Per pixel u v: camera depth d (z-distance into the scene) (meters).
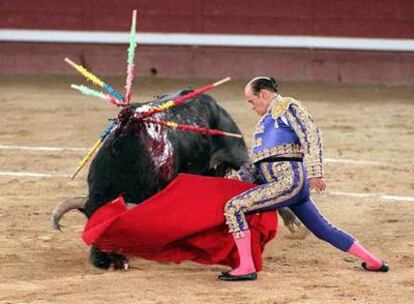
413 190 16.56
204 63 32.56
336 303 9.65
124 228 10.52
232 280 10.48
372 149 20.81
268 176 10.49
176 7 32.69
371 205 15.27
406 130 23.45
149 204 10.59
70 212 14.40
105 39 32.91
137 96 28.75
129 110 10.99
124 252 10.90
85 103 27.44
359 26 32.09
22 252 11.98
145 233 10.59
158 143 11.20
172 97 12.19
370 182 17.20
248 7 32.47
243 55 32.44
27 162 18.88
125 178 10.99
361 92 30.22
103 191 11.02
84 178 17.30
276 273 10.99
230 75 32.47
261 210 10.57
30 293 9.96
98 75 32.78
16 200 15.36
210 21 32.66
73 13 33.00
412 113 26.20
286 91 30.17
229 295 9.91
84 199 11.14
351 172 18.14
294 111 10.37
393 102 28.33
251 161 11.02
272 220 10.81
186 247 10.89
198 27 32.69
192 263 11.62
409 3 31.89
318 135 10.27
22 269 11.12
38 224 13.64
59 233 13.09
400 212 14.78
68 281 10.48
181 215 10.60
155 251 10.86
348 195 16.05
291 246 12.47
